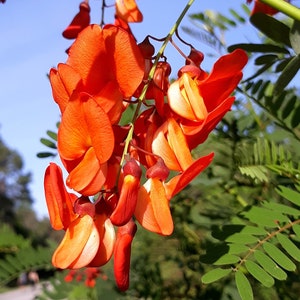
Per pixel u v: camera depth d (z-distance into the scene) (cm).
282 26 18
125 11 18
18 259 29
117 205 13
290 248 16
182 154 14
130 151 15
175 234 29
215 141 25
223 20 27
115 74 14
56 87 14
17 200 523
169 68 15
